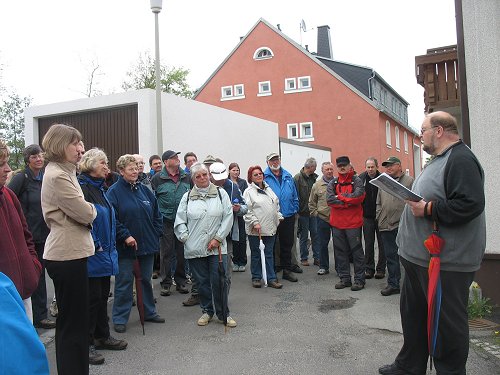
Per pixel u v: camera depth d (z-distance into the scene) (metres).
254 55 30.03
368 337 4.76
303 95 28.97
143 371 4.05
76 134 3.60
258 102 29.88
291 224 7.53
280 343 4.65
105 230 4.36
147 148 9.04
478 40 5.90
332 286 7.03
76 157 3.59
